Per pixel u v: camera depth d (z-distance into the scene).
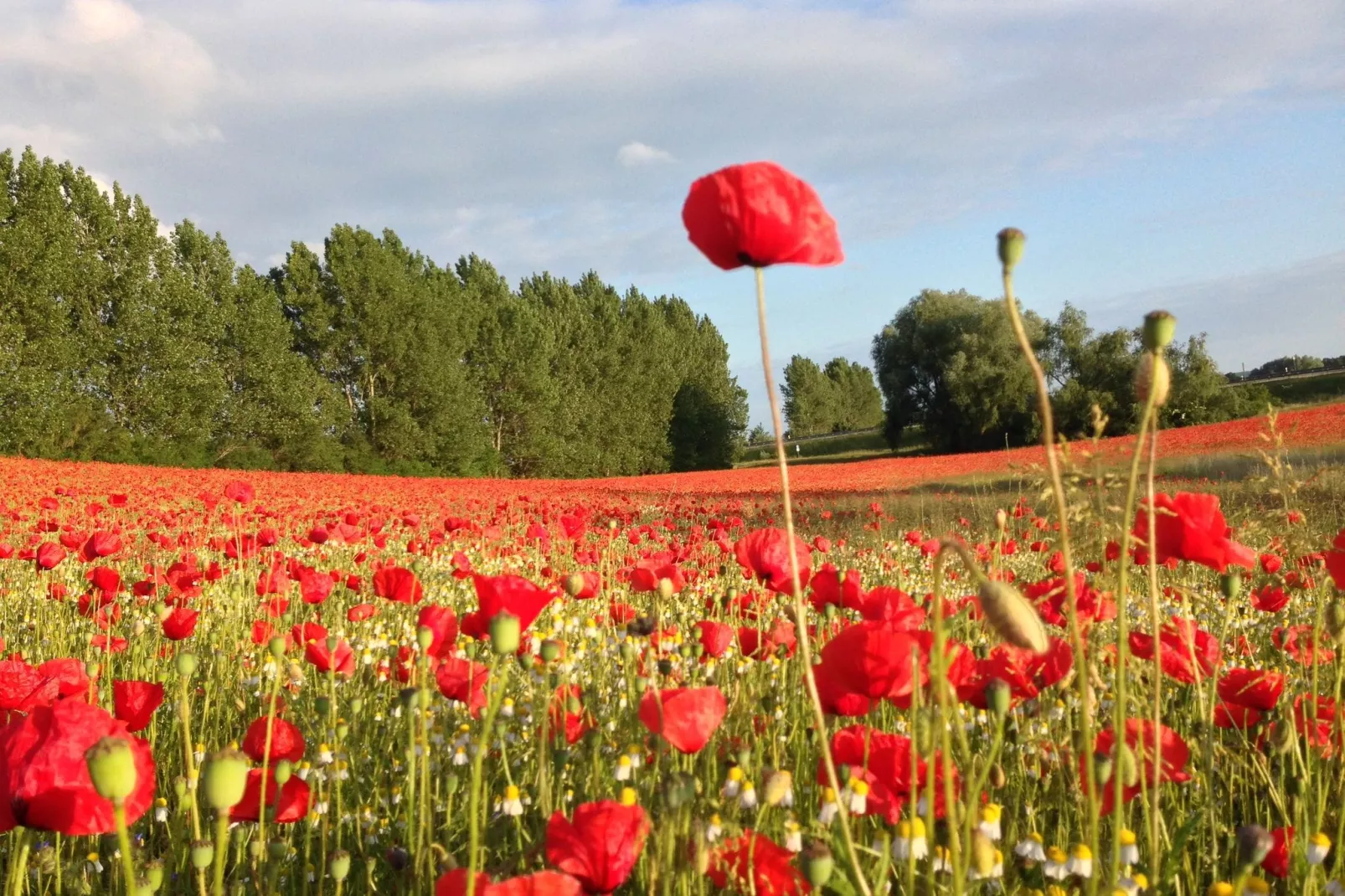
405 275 58.16
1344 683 2.65
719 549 6.11
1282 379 68.94
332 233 54.88
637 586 3.83
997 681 1.50
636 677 2.87
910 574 6.83
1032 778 2.53
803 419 119.06
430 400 56.19
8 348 39.03
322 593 4.55
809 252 1.45
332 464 49.75
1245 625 4.44
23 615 5.69
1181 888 2.12
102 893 2.51
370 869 2.32
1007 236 1.21
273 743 2.33
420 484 28.42
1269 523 2.68
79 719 1.55
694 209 1.46
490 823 2.39
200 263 48.03
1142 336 1.40
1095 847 1.37
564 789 2.61
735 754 2.28
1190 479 18.91
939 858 1.70
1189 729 2.74
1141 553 2.05
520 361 63.59
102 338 41.97
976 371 68.31
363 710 3.58
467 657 4.27
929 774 1.44
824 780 2.11
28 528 10.30
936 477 31.61
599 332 72.62
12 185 40.75
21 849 1.67
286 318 54.31
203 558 8.25
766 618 4.39
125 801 1.54
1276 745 2.16
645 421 74.06
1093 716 2.44
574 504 16.77
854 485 31.05
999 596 1.22
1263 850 1.42
